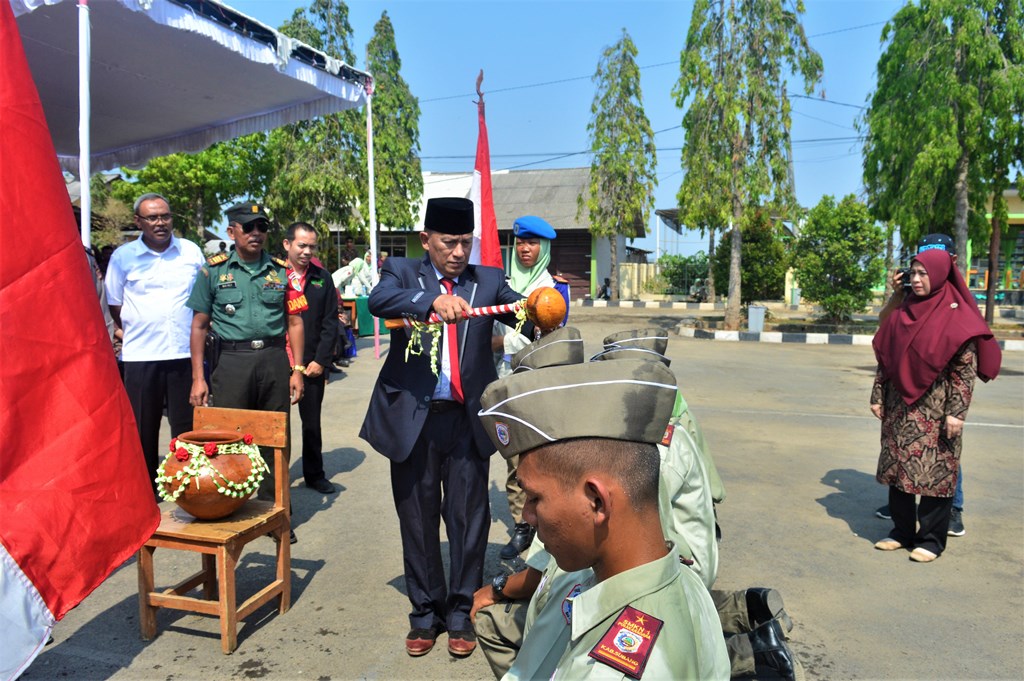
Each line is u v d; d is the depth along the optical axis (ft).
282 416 11.27
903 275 14.25
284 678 9.69
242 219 13.92
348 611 11.62
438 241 10.04
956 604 12.03
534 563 6.82
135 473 8.13
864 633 11.05
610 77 84.89
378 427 10.48
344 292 44.91
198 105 29.19
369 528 15.26
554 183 103.14
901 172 51.42
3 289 7.22
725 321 54.95
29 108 7.47
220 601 10.17
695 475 7.81
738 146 52.03
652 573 3.92
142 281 15.44
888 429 14.23
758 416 26.05
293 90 27.35
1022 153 47.55
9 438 7.19
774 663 7.27
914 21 47.83
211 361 14.85
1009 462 20.40
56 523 7.39
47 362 7.50
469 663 10.16
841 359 41.32
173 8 19.26
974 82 47.14
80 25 16.16
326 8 61.05
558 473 3.87
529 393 3.93
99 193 64.90
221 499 10.38
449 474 10.59
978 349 13.42
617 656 3.69
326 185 59.47
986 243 54.29
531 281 15.14
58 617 7.34
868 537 14.97
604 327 58.70
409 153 71.61
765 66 51.42
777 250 68.80
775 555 13.97
